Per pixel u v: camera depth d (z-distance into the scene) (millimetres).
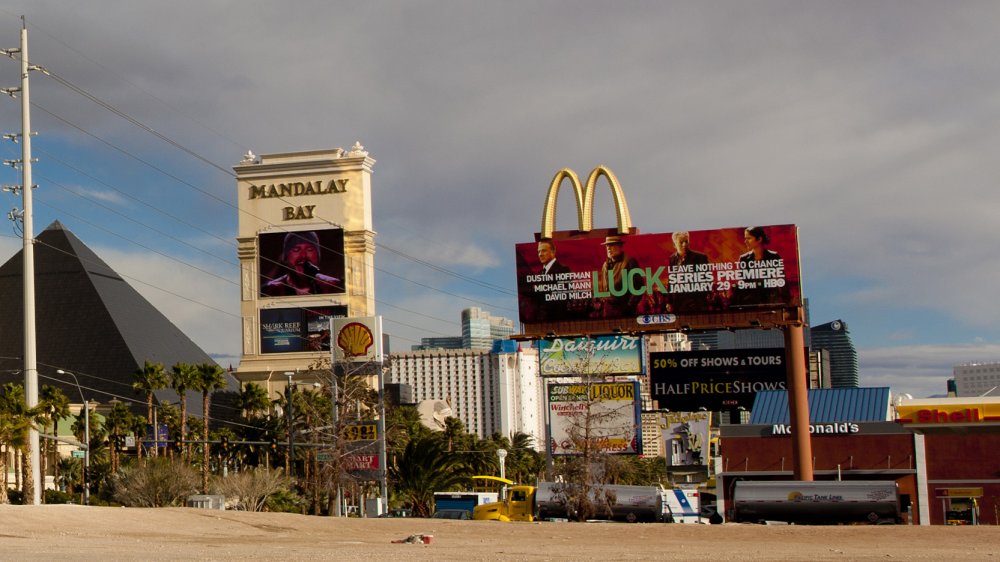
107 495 121250
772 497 69875
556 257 102875
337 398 113125
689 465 151000
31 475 78375
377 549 39281
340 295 180125
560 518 79312
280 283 181250
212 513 55375
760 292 98000
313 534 50312
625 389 113688
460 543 45812
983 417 90375
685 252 100375
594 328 101625
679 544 46906
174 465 110125
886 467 93188
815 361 129375
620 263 101562
